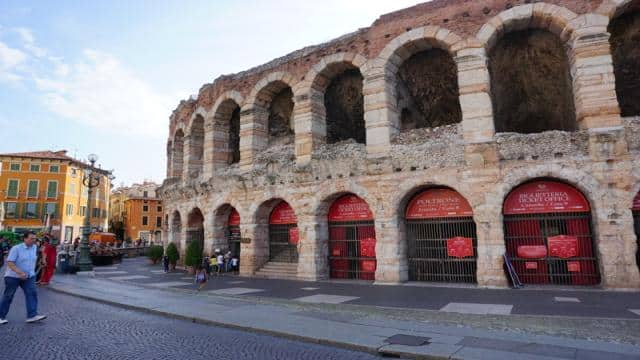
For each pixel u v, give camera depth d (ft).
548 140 60.08
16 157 225.56
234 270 95.04
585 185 57.62
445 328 34.86
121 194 361.30
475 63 65.87
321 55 82.12
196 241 96.27
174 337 33.42
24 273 38.40
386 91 73.00
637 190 55.67
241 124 93.35
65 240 230.48
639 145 56.49
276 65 88.89
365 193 72.13
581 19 60.80
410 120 86.07
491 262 60.59
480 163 63.21
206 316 40.57
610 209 56.24
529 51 74.90
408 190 68.13
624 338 30.73
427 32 69.92
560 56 72.79
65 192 232.12
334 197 78.18
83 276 86.07
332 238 79.66
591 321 36.86
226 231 98.53
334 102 92.79
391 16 74.02
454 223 68.03
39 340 31.99
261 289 64.23
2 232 172.04
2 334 33.88
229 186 92.48
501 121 81.92
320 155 79.05
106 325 37.91
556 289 56.18
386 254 68.80
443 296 53.26
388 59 73.26
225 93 97.96
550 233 61.98
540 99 79.51
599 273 57.72
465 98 65.77
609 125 57.72
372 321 38.01
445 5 69.51
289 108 98.27
